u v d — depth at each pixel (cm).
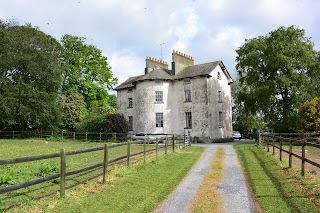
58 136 3625
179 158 1623
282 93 3478
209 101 3819
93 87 4569
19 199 691
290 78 3241
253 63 3456
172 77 4056
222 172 1177
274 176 1041
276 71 3403
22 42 3631
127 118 4447
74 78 4400
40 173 962
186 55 4316
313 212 629
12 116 3494
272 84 3291
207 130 3712
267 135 2311
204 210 669
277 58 3155
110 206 679
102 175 1011
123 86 4612
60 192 733
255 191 831
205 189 877
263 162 1431
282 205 684
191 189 876
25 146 2406
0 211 597
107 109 4619
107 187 870
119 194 788
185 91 3959
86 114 4369
